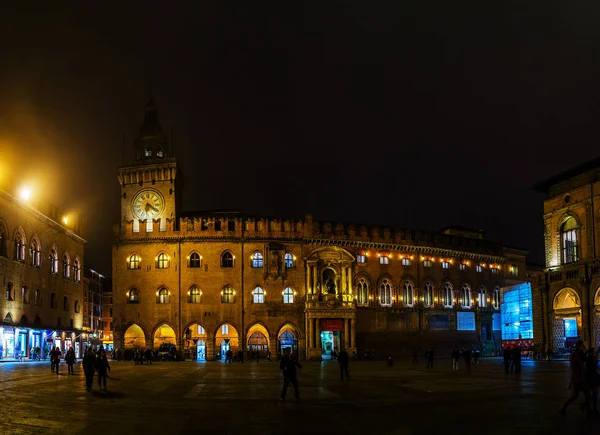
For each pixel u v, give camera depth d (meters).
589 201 71.00
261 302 98.25
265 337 98.25
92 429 22.28
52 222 84.38
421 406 28.69
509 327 101.19
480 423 22.89
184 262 98.62
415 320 107.88
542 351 76.12
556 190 77.44
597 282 68.25
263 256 99.44
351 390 37.34
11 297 70.88
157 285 98.31
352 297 100.69
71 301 93.69
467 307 115.25
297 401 31.25
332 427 22.55
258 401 31.39
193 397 33.34
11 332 70.69
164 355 92.62
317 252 99.94
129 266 100.00
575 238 74.06
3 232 68.81
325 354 101.75
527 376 47.59
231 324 97.19
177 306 97.31
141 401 31.28
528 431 20.80
